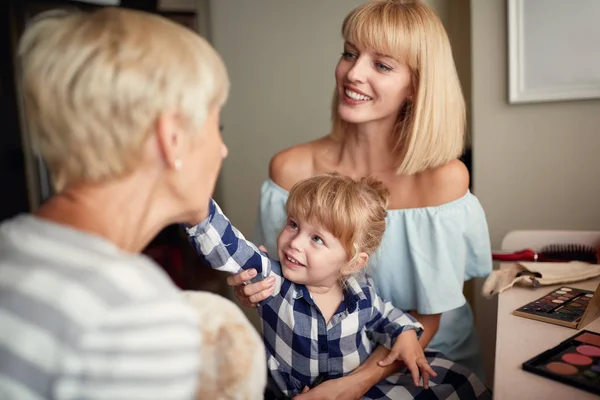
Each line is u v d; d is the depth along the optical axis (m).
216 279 2.70
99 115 0.55
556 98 1.91
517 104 1.98
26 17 2.10
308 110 2.58
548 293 1.14
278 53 2.57
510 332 0.96
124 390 0.46
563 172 1.97
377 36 1.18
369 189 1.16
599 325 0.96
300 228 1.10
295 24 2.52
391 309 1.21
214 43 2.64
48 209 0.58
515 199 2.03
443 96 1.22
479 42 1.99
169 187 0.63
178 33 0.60
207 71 0.61
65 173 0.58
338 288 1.17
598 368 0.79
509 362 0.84
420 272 1.26
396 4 1.22
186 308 0.53
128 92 0.55
